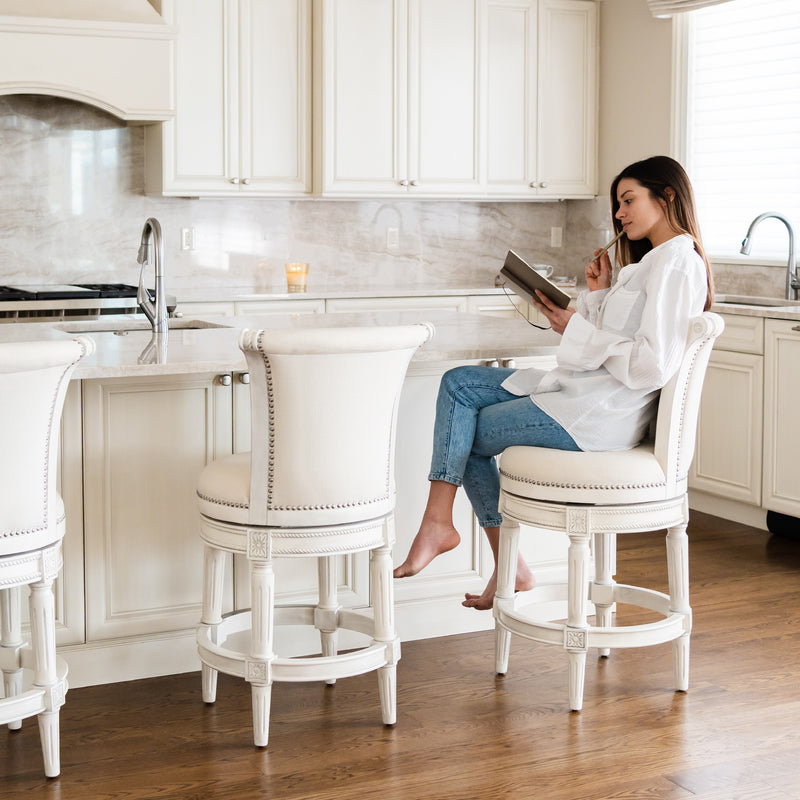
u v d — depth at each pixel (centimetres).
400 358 255
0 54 448
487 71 569
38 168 519
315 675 260
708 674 312
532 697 295
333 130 534
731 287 530
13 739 268
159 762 256
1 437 225
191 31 505
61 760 257
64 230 527
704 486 491
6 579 233
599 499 272
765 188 515
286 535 256
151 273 546
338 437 252
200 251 557
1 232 515
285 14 524
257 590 258
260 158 527
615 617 360
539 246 639
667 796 241
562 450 282
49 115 518
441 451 299
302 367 244
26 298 463
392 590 271
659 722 279
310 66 533
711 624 354
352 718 281
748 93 518
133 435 296
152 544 302
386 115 546
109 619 300
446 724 278
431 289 579
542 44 582
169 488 303
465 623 347
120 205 537
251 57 519
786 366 441
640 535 469
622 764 256
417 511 336
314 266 585
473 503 312
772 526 465
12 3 454
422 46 551
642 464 274
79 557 294
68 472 289
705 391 486
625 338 279
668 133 560
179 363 274
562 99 592
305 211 579
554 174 595
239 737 270
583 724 278
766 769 254
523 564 314
